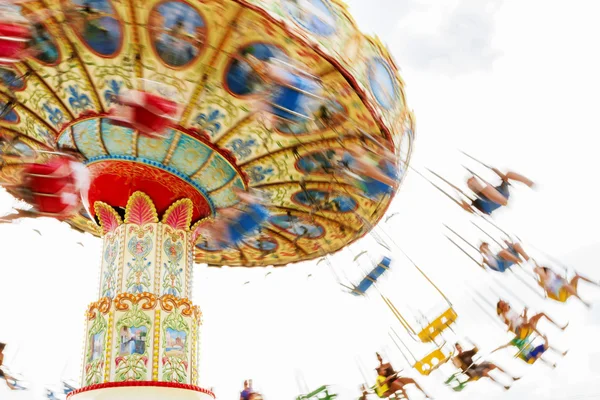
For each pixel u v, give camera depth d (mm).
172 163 10375
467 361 13594
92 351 9523
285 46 7832
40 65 8984
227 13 7508
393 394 13953
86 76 9195
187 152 10211
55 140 10414
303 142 9938
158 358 9336
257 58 8242
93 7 7703
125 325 9430
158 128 8766
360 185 10789
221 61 8531
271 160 10500
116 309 9523
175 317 9766
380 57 8875
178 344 9625
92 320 9758
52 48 8578
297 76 8195
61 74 9195
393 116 9188
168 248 10281
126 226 10266
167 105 8758
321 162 10391
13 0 7457
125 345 9312
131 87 9234
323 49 7711
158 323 9555
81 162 10492
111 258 10211
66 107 9844
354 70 8164
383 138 9180
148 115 8656
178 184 10547
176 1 7465
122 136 9992
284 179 10961
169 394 9211
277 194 11344
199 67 8695
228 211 11539
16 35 7801
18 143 10922
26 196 10500
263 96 8727
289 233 12789
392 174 10141
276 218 12125
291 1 7609
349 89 8273
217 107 9516
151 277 9953
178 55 8508
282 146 10141
